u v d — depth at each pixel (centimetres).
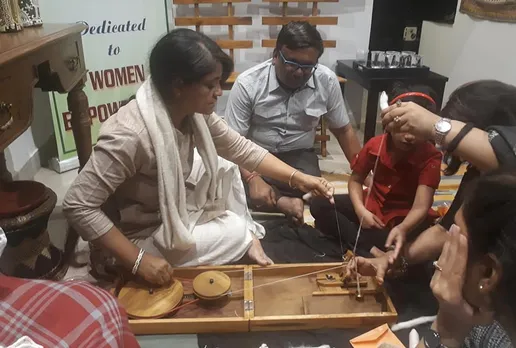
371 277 135
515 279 60
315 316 118
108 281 155
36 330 67
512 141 100
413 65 275
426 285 140
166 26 264
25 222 143
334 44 293
